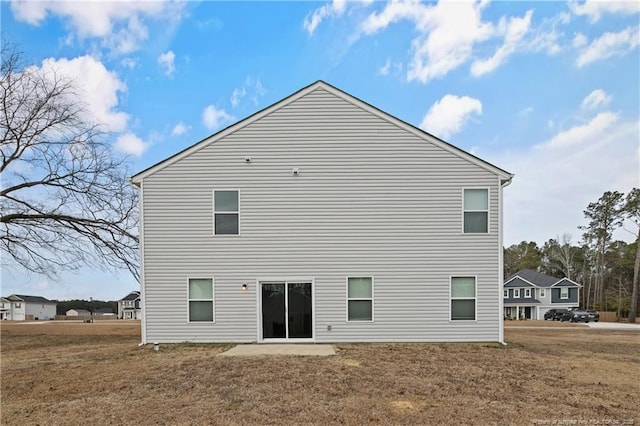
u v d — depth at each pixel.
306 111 12.04
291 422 5.36
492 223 11.77
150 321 11.62
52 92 15.84
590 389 7.12
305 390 6.78
